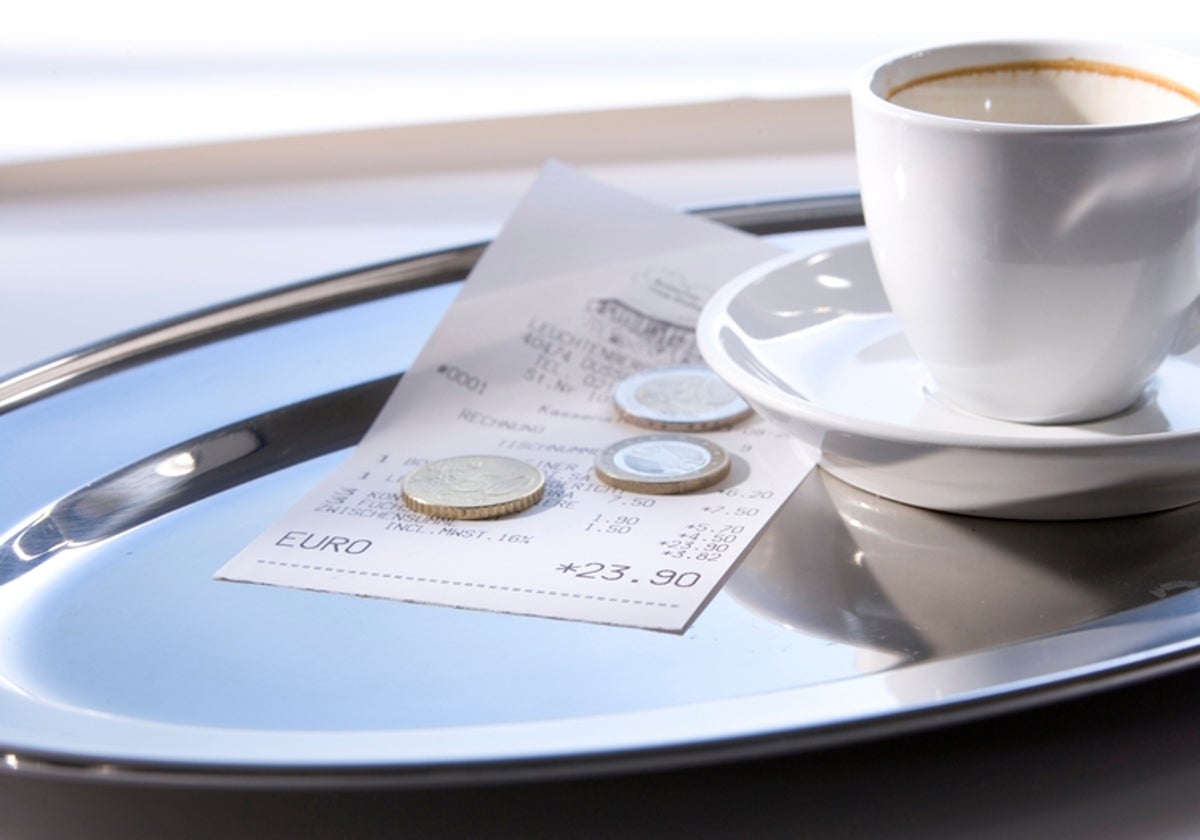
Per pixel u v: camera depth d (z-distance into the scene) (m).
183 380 0.60
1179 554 0.53
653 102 1.08
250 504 0.56
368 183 1.03
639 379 0.60
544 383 0.60
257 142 1.06
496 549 0.54
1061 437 0.52
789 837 0.47
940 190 0.55
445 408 0.59
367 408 0.59
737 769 0.48
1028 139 0.54
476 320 0.62
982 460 0.52
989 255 0.55
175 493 0.56
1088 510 0.54
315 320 0.63
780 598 0.52
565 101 1.10
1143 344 0.56
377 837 0.47
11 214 0.97
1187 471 0.52
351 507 0.55
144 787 0.47
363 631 0.51
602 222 0.64
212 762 0.47
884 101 0.56
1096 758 0.48
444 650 0.51
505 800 0.48
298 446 0.58
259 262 0.87
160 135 1.05
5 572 0.53
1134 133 0.53
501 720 0.49
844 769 0.48
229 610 0.52
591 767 0.47
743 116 1.08
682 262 0.64
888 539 0.54
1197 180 0.55
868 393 0.58
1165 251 0.55
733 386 0.56
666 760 0.47
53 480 0.56
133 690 0.50
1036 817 0.47
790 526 0.54
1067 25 1.13
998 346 0.56
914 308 0.57
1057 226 0.54
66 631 0.52
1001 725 0.49
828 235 0.67
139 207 0.99
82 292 0.82
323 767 0.47
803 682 0.50
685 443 0.57
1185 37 1.10
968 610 0.52
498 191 1.00
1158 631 0.49
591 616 0.52
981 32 1.13
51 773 0.47
